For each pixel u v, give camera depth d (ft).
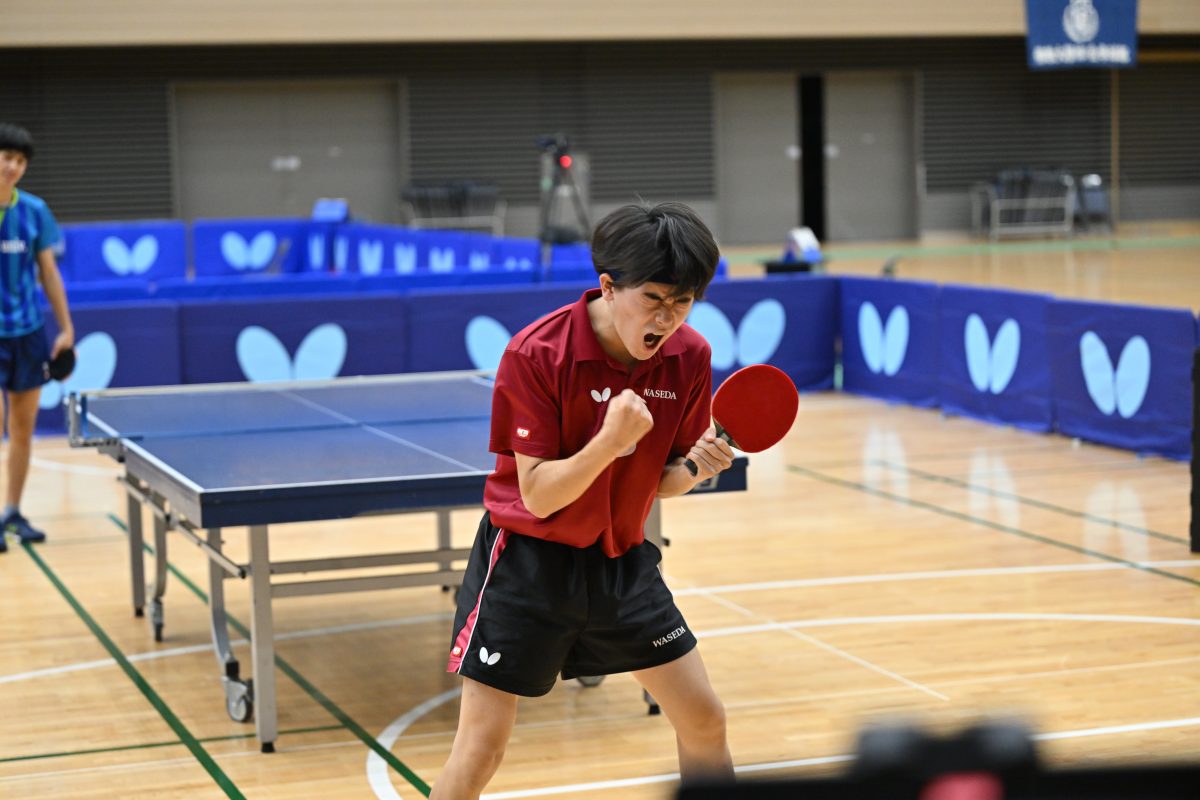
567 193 64.18
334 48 60.85
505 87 62.95
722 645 14.32
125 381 27.61
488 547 7.77
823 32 61.41
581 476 6.83
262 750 11.68
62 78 57.88
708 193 65.82
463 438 13.89
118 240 50.96
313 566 12.10
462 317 29.09
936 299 28.96
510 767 11.23
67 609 16.22
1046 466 23.44
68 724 12.39
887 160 67.92
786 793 1.80
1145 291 44.24
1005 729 1.77
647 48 64.03
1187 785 1.77
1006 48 67.97
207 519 10.96
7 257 18.53
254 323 28.04
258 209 61.46
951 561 17.56
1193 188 71.61
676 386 7.44
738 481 11.85
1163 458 23.68
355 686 13.42
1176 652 13.71
